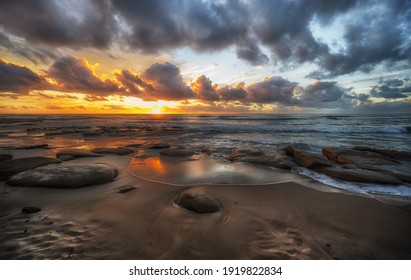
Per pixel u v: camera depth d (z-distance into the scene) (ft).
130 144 32.30
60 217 9.32
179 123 90.02
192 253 7.04
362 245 7.63
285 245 7.52
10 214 9.53
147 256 6.86
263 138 43.68
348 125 73.10
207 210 9.82
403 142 37.11
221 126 71.56
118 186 13.74
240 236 7.98
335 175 16.08
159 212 9.87
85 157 22.59
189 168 18.79
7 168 15.29
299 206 10.86
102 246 7.25
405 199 12.05
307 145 31.60
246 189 13.38
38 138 40.78
